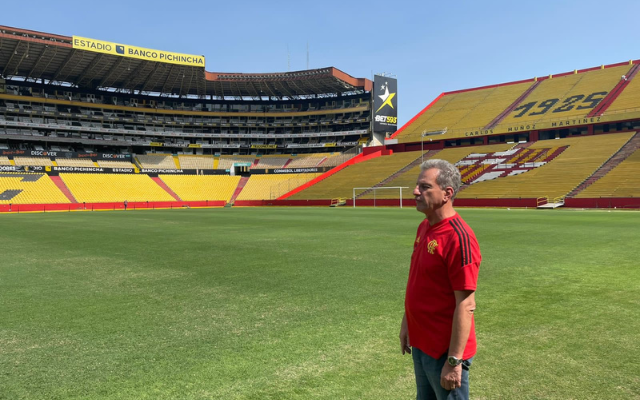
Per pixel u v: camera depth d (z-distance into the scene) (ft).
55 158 234.79
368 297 26.27
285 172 267.59
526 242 52.47
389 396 13.26
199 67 247.29
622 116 190.90
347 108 295.69
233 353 17.03
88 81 262.47
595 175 165.58
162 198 234.79
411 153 256.11
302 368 15.47
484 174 197.88
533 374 14.69
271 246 52.65
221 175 266.36
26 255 46.88
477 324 20.25
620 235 59.57
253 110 313.53
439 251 8.48
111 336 19.33
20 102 249.34
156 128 294.87
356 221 98.73
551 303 24.02
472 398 13.07
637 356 16.19
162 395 13.44
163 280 32.30
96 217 128.57
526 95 262.26
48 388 14.03
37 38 201.36
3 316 22.82
